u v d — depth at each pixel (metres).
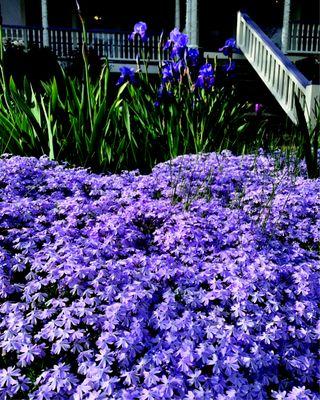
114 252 2.23
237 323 1.78
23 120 4.16
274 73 10.01
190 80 4.71
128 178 3.35
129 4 16.11
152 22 16.34
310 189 3.11
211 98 4.89
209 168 3.46
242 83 11.80
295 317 1.85
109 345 1.76
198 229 2.41
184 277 2.07
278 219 2.64
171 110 4.53
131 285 1.93
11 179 2.96
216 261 2.25
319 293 2.04
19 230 2.38
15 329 1.73
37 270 2.06
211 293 1.93
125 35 14.79
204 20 16.55
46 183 3.19
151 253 2.33
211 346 1.64
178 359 1.66
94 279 1.98
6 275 2.03
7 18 14.90
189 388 1.58
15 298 2.08
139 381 1.57
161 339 1.70
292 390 1.53
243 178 3.36
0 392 1.50
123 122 4.49
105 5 15.92
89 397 1.47
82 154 3.97
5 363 1.70
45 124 4.23
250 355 1.66
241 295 1.90
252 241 2.36
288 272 2.16
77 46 13.98
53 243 2.39
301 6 16.12
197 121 4.54
